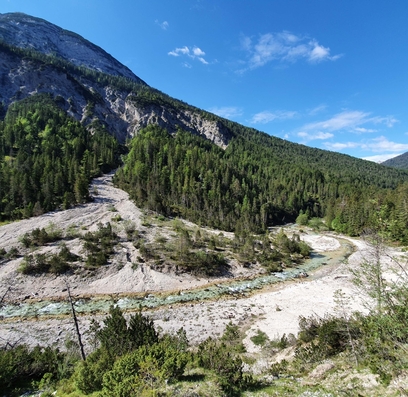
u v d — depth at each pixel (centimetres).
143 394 1111
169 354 1370
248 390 1277
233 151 19550
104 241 5288
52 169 8762
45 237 5272
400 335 1131
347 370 1288
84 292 4166
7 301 3828
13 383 1662
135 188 9400
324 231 9869
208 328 3144
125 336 1883
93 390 1334
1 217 6297
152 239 5909
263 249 6228
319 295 3931
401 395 952
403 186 10369
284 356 2064
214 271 5047
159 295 4244
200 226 7831
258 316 3425
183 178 10962
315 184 14712
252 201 11119
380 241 1764
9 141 11200
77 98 19725
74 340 2872
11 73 17825
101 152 13312
